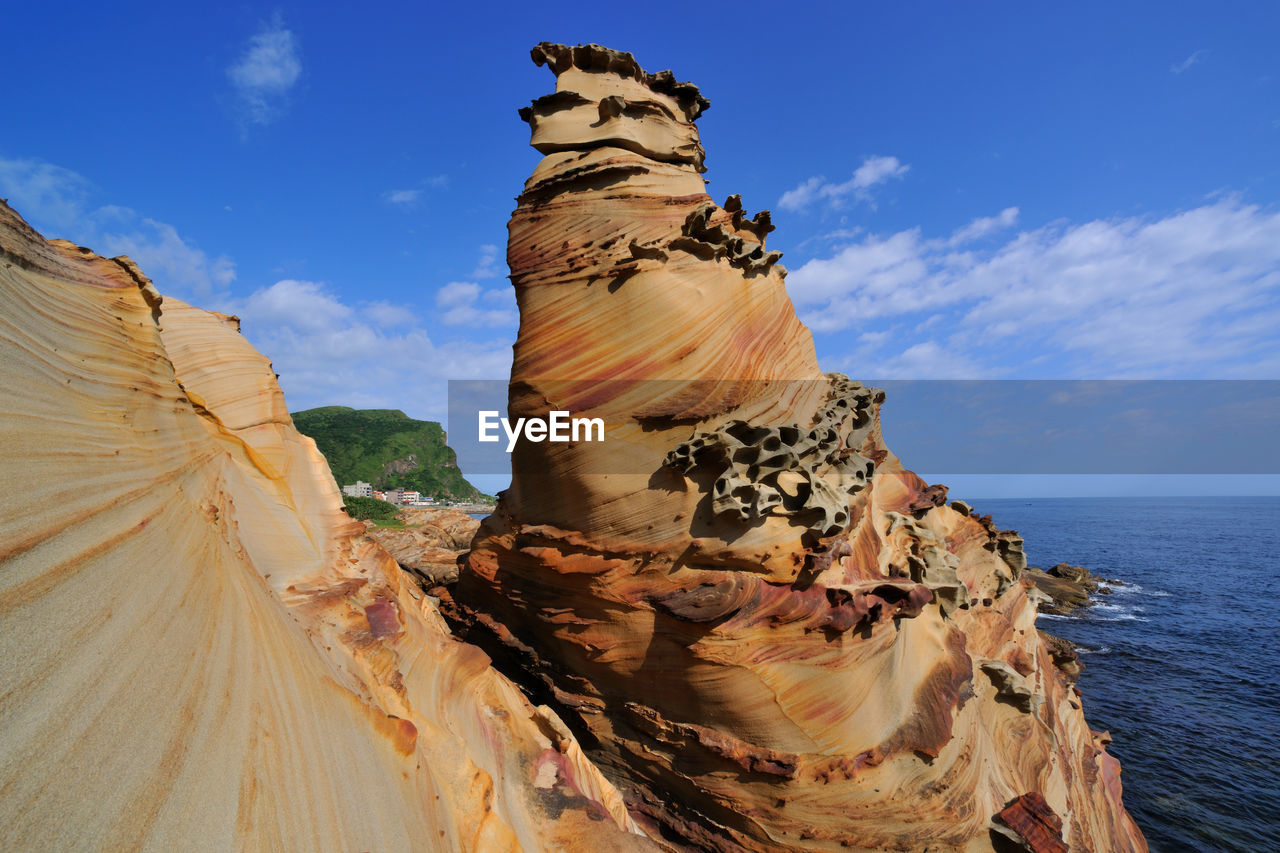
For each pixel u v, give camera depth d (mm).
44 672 1688
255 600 3529
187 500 3342
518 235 9859
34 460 2049
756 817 7395
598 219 9164
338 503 7574
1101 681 27875
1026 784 10305
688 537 7840
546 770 6074
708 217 9320
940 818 7562
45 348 2414
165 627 2352
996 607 14312
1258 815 17375
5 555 1723
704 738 7559
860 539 9359
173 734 2051
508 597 9547
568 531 8703
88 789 1610
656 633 7859
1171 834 16469
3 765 1410
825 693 7484
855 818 7277
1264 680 28000
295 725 2949
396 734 3891
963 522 14930
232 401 6332
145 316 3488
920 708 8398
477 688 6602
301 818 2510
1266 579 54312
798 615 7520
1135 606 42812
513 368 9695
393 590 6480
